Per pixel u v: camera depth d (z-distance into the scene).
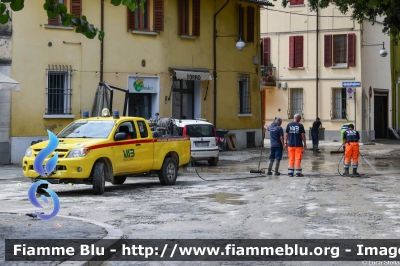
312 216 12.54
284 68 47.41
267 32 47.97
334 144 41.94
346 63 45.34
